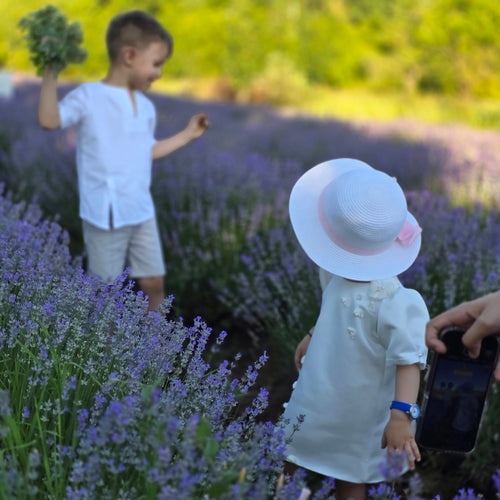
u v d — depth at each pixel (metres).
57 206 5.23
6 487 1.39
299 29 29.27
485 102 27.12
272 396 3.17
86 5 31.41
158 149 3.66
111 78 3.52
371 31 31.22
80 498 1.40
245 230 4.54
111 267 3.50
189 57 29.62
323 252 2.08
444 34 28.08
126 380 1.88
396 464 1.46
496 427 2.73
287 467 2.29
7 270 2.43
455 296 3.22
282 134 10.16
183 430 1.75
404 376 1.95
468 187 6.20
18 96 11.64
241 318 4.09
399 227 2.02
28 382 1.87
